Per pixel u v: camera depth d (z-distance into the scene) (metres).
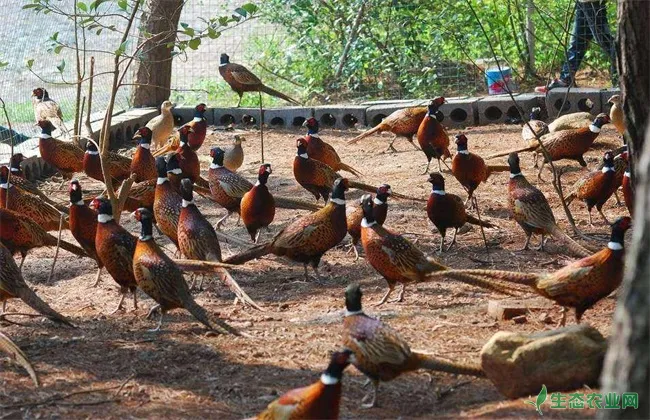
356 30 15.89
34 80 16.97
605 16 14.05
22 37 17.88
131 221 10.10
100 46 18.14
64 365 6.12
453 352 6.17
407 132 12.65
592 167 11.76
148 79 15.18
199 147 12.73
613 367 3.14
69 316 7.24
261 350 6.38
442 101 11.45
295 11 16.09
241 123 15.17
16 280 6.57
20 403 5.52
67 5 18.33
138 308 7.42
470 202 10.26
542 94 14.40
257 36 18.16
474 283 6.38
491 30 15.21
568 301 6.27
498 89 15.16
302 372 5.98
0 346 5.87
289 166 12.49
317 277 8.00
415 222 9.70
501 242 8.97
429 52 15.95
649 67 5.75
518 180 8.53
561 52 14.93
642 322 3.05
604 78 15.66
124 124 14.23
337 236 7.78
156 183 8.91
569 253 8.53
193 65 18.31
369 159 12.76
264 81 16.89
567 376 5.33
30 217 8.63
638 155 5.85
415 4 15.73
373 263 7.18
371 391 5.70
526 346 5.36
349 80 16.14
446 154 11.52
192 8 18.81
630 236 8.84
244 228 9.66
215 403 5.54
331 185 10.10
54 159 11.14
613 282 6.17
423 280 7.07
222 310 7.30
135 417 5.32
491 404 5.34
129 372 6.01
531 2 12.84
